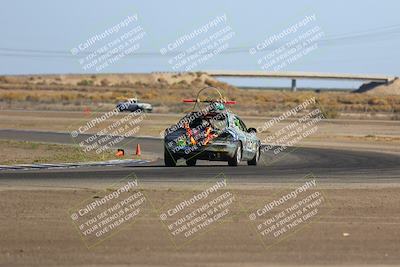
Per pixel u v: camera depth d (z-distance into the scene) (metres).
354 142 112.75
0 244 30.08
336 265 27.23
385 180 52.06
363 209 38.59
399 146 104.12
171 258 28.12
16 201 39.06
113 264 27.20
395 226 34.34
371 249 29.91
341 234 32.59
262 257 28.41
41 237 31.39
